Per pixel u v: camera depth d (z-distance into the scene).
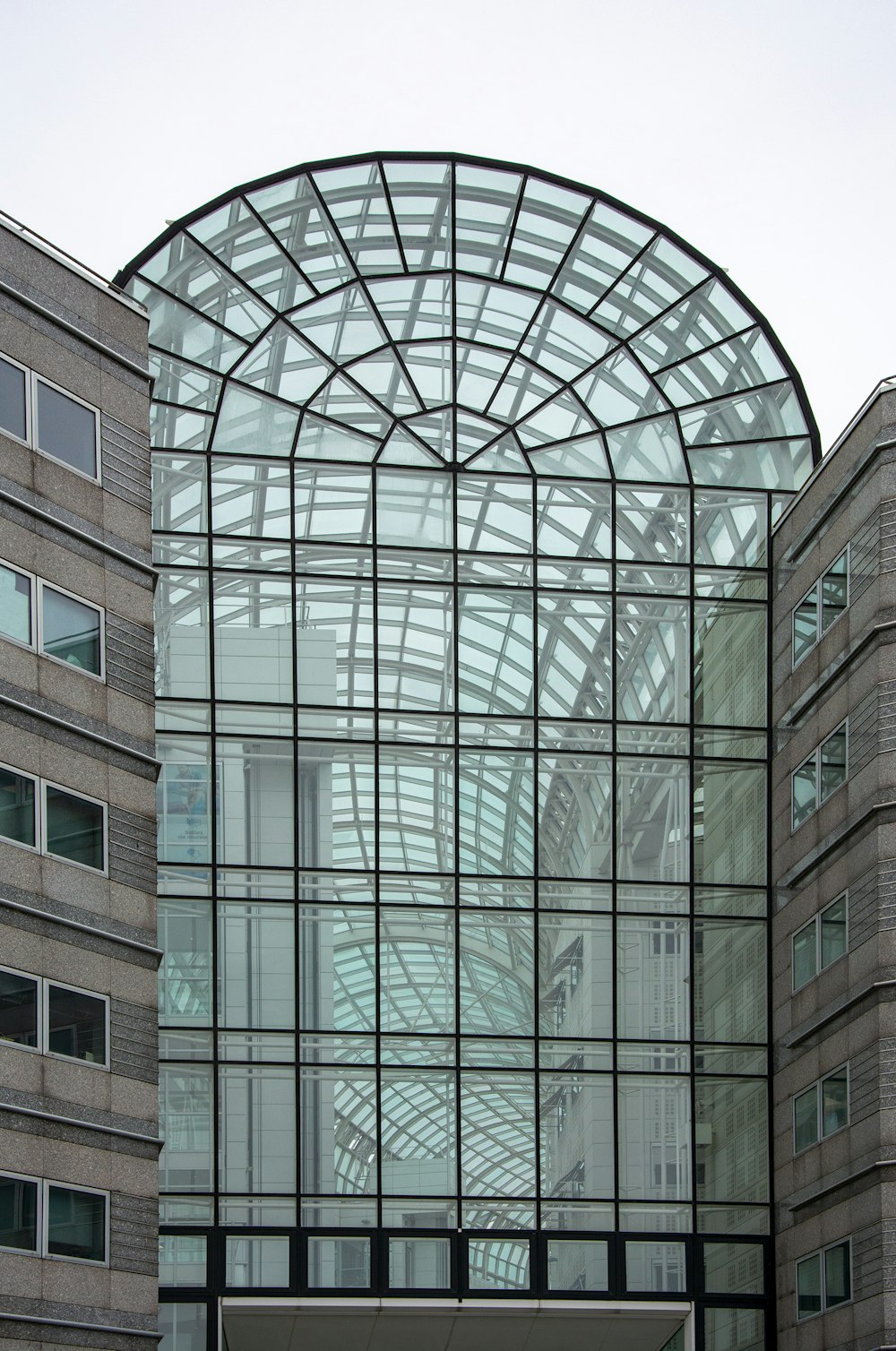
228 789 50.41
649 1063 50.31
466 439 52.97
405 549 52.06
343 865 50.38
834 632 48.53
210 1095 48.78
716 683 52.59
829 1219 46.00
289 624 51.34
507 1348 49.62
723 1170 49.75
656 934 51.06
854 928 45.91
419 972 50.03
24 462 40.03
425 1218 48.62
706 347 54.38
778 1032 50.41
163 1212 47.97
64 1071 38.16
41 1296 36.66
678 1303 48.75
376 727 51.12
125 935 39.91
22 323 40.75
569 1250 48.91
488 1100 49.50
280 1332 48.41
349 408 52.75
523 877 50.81
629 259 54.53
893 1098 43.19
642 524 53.09
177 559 51.31
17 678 38.91
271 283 53.16
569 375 53.75
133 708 41.28
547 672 52.00
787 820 51.03
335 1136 48.84
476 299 53.81
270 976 49.59
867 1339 43.09
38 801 38.84
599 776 51.69
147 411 43.22
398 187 54.06
